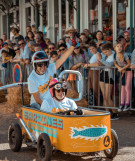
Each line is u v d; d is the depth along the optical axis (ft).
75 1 59.47
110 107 38.75
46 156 22.17
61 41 48.55
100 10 55.36
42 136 22.68
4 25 90.68
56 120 22.54
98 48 43.29
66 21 63.72
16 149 26.13
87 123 21.91
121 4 51.01
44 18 71.05
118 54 37.99
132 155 25.22
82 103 40.45
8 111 43.11
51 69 27.78
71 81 42.73
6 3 70.44
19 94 44.32
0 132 33.01
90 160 24.07
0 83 52.90
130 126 34.60
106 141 22.71
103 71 39.60
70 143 21.83
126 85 38.37
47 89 26.76
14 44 61.00
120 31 51.57
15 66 48.16
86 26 58.80
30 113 25.70
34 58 26.68
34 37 52.65
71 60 43.11
